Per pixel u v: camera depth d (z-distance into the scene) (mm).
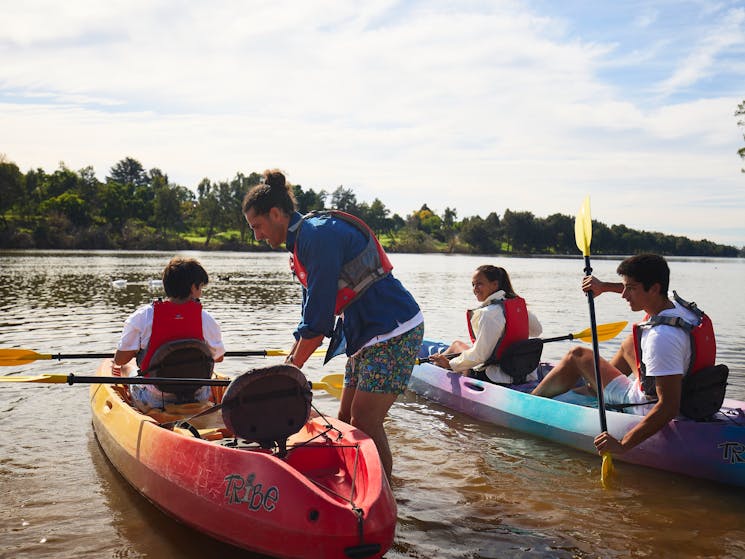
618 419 4488
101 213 102625
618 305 16312
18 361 4859
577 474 4332
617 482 4172
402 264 50281
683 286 27797
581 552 3174
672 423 4277
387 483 3020
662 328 3914
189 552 3096
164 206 109625
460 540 3297
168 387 4449
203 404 4512
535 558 3104
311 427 3873
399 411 5953
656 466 4387
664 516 3631
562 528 3455
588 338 6316
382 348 3494
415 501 3820
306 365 7590
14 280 21219
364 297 3473
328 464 3545
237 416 3201
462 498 3879
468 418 5742
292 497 2830
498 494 3951
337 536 2711
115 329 9938
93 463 4266
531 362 5777
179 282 4469
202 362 4531
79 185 115562
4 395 5945
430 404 6227
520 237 128750
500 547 3219
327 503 2775
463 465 4484
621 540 3312
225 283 21688
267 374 3199
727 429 4070
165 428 3881
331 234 3355
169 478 3391
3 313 11867
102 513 3523
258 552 2918
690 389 4066
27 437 4777
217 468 3150
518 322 5711
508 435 5219
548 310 14922
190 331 4520
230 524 3000
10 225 86125
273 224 3527
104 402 4730
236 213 112125
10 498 3699
